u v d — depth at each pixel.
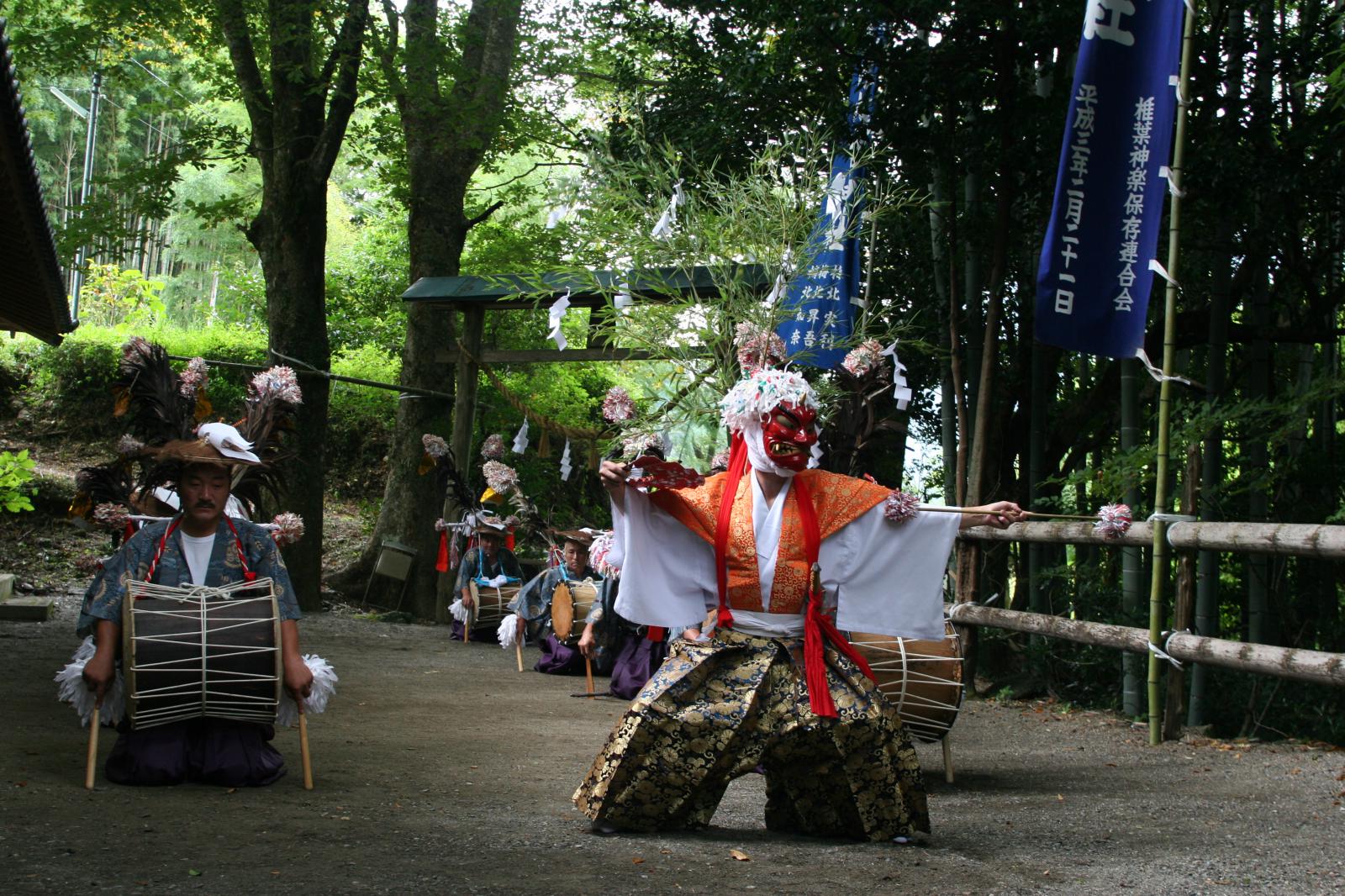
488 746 6.55
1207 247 10.44
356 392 23.58
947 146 10.09
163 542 5.01
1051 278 7.25
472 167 18.48
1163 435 7.30
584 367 23.39
